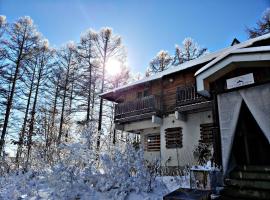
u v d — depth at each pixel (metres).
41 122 11.60
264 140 4.98
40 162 7.45
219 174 4.54
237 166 4.74
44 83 18.19
